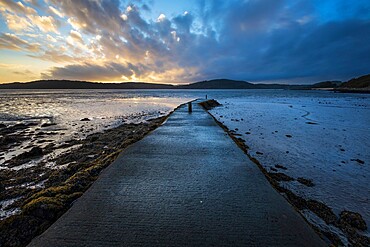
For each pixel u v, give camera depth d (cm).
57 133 1388
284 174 612
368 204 459
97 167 459
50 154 895
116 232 222
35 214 269
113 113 2572
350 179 589
